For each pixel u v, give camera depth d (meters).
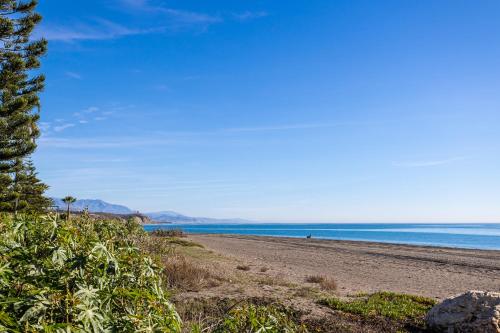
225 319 4.16
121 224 9.61
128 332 2.96
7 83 22.00
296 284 14.45
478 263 27.34
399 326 8.72
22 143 23.02
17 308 2.70
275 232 137.62
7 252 3.11
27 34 22.72
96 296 2.89
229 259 23.41
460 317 8.19
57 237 3.16
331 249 37.94
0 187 22.70
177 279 11.89
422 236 97.25
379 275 20.59
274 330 3.95
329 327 8.27
